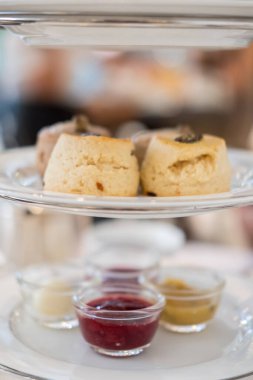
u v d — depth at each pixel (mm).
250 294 435
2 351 337
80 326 358
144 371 317
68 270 506
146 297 398
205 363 329
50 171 348
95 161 336
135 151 389
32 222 640
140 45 313
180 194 348
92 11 257
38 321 396
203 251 728
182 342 366
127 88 1666
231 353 344
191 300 381
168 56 1652
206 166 350
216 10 257
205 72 1627
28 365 321
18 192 302
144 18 260
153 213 288
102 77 1676
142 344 347
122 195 340
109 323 337
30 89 1624
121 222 931
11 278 469
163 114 1650
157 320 359
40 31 295
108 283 427
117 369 322
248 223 921
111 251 645
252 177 391
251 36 314
